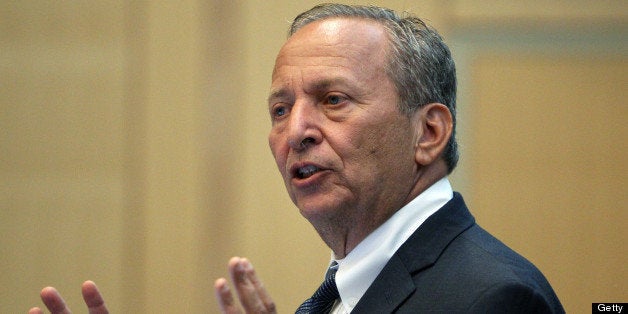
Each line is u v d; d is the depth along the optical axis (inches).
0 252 532.7
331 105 229.9
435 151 235.6
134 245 526.0
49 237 531.5
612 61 518.0
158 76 531.8
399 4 521.3
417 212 229.3
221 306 196.2
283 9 530.3
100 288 525.3
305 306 239.8
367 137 226.1
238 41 530.3
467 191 517.7
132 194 529.0
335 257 248.8
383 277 217.3
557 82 518.6
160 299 521.7
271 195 522.6
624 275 508.1
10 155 536.7
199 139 527.5
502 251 217.5
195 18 532.4
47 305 215.5
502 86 519.8
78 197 531.8
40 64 539.2
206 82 529.7
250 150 525.3
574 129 516.4
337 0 523.8
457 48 522.9
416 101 235.1
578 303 509.4
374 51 232.4
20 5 542.3
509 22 522.0
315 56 233.0
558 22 521.0
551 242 513.3
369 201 228.2
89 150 533.0
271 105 243.0
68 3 539.8
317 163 225.3
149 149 529.3
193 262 522.3
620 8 518.6
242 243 521.3
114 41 536.7
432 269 212.7
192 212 524.7
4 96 538.6
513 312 192.7
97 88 535.2
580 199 514.3
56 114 536.7
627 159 513.7
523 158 517.0
